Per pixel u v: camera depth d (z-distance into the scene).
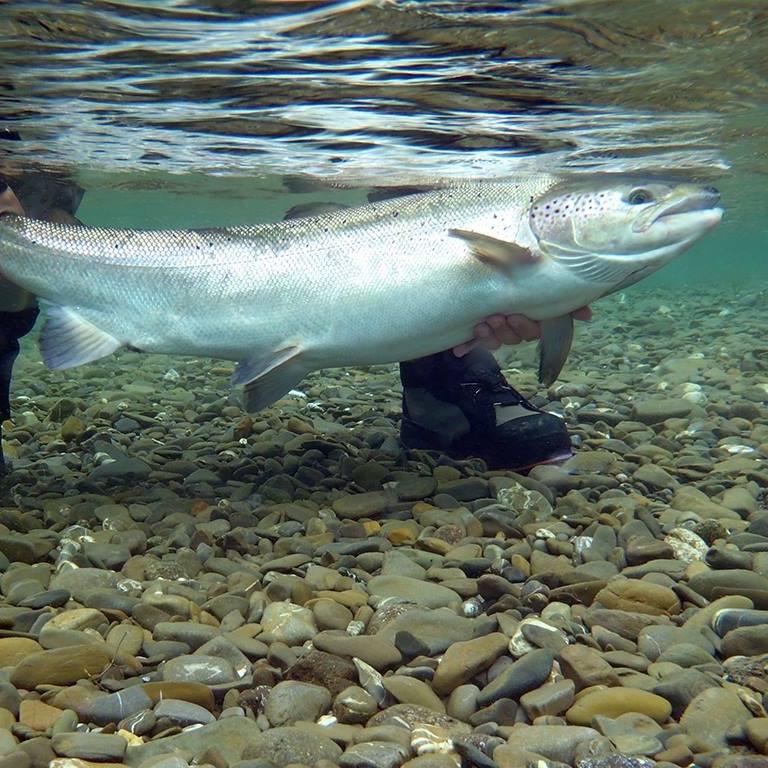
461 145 1.75
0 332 1.11
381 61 1.20
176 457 1.27
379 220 0.97
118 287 0.98
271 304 0.97
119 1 0.95
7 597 0.76
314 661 0.61
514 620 0.69
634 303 4.55
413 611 0.69
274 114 1.51
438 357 1.17
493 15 1.01
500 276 0.95
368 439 1.32
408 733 0.54
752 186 4.14
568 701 0.57
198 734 0.53
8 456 1.30
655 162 2.31
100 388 2.01
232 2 0.96
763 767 0.49
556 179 0.97
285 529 0.94
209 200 4.30
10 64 1.21
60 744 0.52
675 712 0.57
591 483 1.09
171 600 0.72
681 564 0.80
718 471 1.13
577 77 1.31
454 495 1.04
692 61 1.26
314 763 0.51
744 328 3.01
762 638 0.64
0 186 0.99
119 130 1.66
